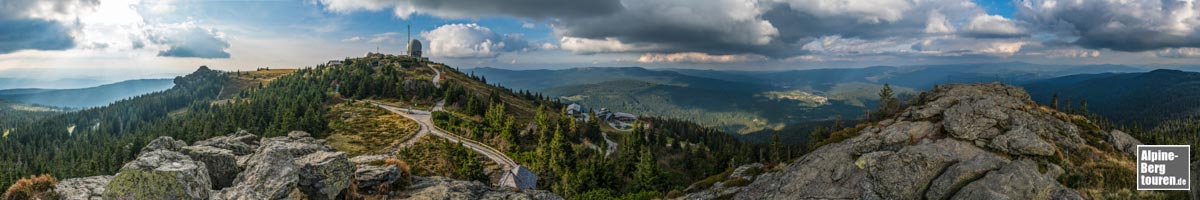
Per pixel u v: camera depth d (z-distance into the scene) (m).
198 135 138.25
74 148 177.38
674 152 151.12
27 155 180.25
